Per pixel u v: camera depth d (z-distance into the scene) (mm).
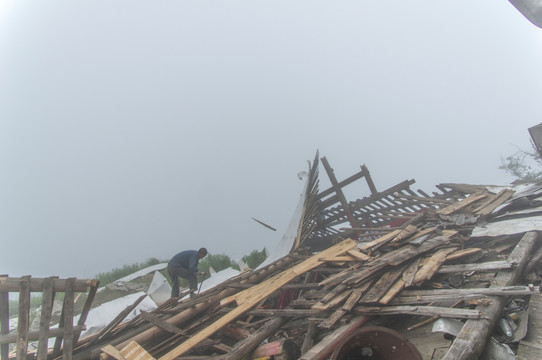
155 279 11391
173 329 6027
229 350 5543
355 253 7125
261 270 8102
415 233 7172
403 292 5133
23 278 5031
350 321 4914
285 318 5953
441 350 4051
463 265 5527
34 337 4977
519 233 6219
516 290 4293
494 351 3844
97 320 9297
